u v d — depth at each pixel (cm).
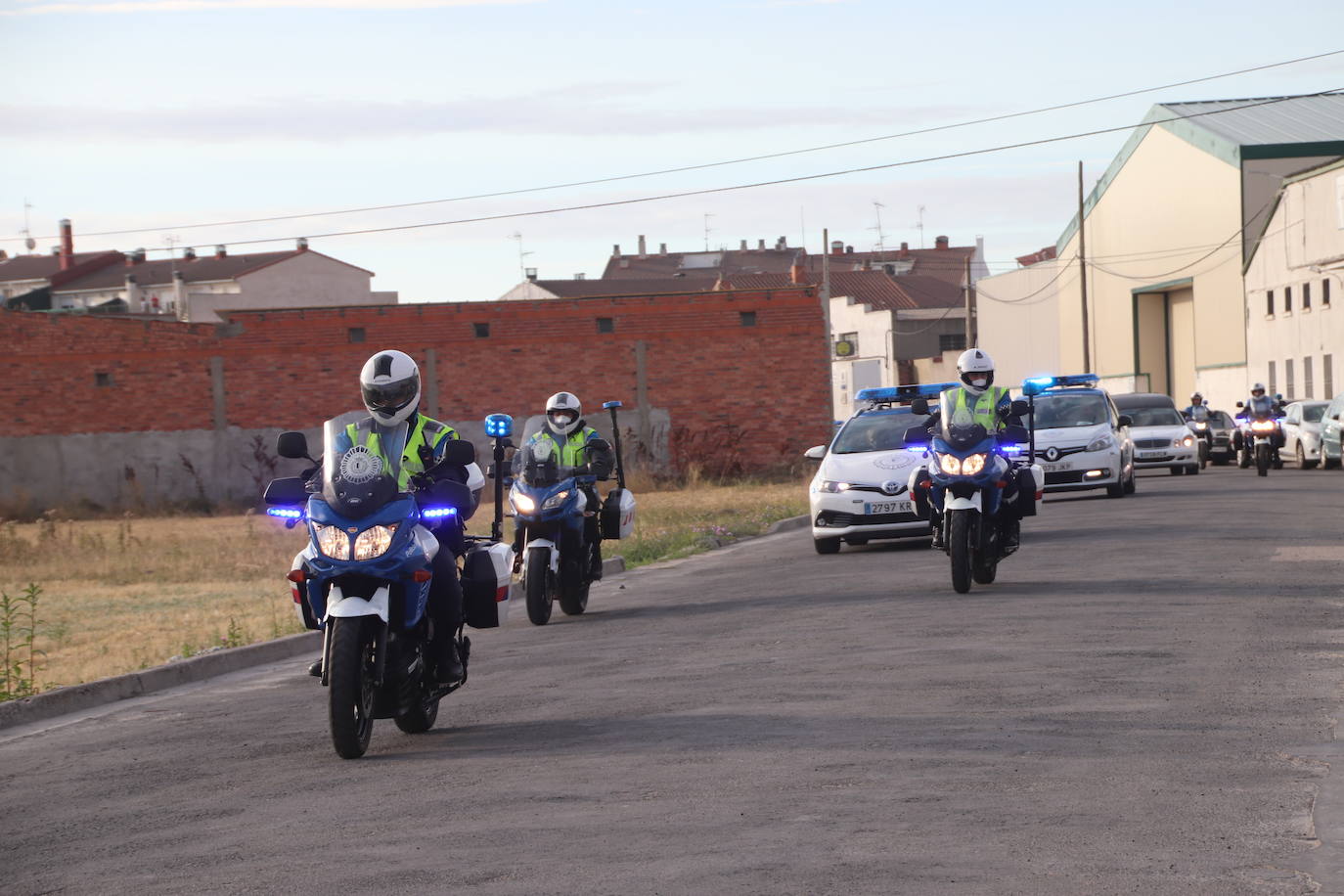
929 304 11781
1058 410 3303
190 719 1275
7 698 1393
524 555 1816
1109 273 8900
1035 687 1124
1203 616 1456
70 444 5344
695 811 797
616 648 1509
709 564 2483
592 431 1862
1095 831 726
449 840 766
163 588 2564
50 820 894
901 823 754
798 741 966
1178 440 4278
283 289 10912
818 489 2403
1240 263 7331
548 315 5425
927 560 2173
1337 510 2688
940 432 1747
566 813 810
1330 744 906
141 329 5347
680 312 5472
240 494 5331
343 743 990
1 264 12631
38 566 3009
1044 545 2255
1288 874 651
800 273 11638
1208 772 845
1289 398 6706
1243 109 8094
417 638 1034
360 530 981
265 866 739
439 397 5400
